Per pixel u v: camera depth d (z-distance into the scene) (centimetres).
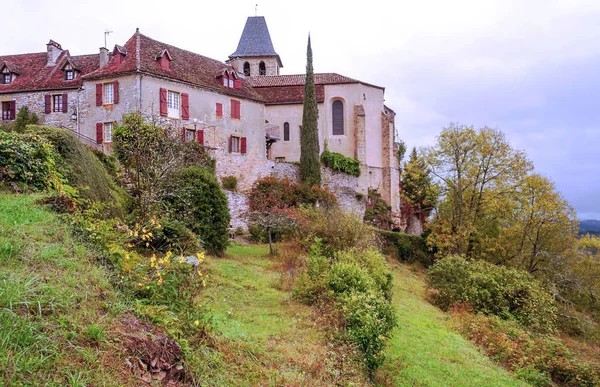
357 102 4069
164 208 1572
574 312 2686
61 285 562
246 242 2486
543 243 3109
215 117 3103
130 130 1964
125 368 462
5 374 384
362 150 3988
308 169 3459
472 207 3189
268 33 5116
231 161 3170
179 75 2909
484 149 3036
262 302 1152
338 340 958
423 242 3562
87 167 1277
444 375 1150
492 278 2127
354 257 1580
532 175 3003
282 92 4078
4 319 439
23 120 2930
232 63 4056
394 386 980
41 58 3325
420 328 1533
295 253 1738
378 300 1153
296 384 682
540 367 1507
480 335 1642
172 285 676
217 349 663
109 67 2814
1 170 964
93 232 797
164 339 540
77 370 423
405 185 4641
